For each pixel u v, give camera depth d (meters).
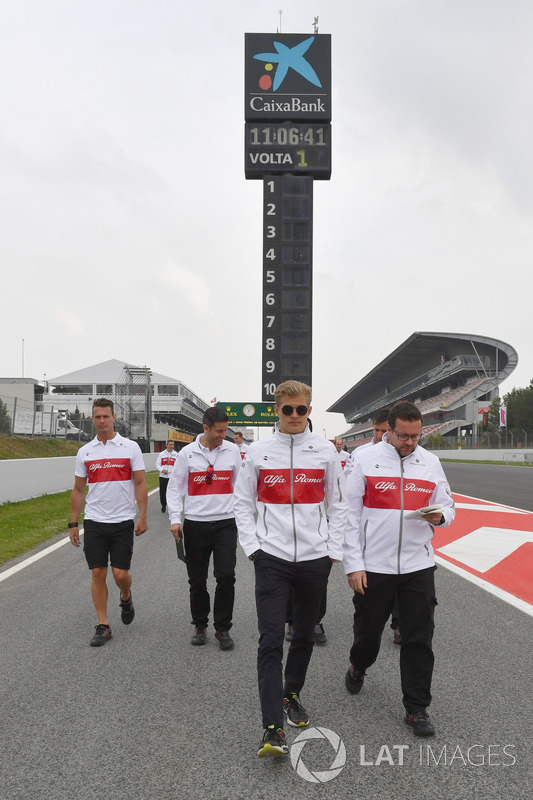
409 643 3.12
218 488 4.58
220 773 2.64
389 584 3.24
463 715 3.20
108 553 4.76
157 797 2.45
